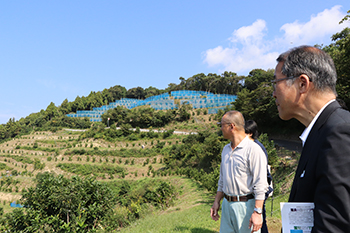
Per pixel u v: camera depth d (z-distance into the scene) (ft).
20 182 157.79
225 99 256.11
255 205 8.32
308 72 3.89
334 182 2.97
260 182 8.38
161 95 330.75
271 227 17.92
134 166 152.97
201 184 76.33
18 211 33.40
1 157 211.61
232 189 9.07
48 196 35.76
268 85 106.83
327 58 3.99
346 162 3.00
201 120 212.84
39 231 31.30
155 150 165.37
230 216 9.12
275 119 104.12
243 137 9.52
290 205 3.75
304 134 4.23
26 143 234.79
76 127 277.03
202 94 299.79
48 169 167.53
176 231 22.75
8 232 32.60
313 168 3.54
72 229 32.63
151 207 53.67
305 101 4.04
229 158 9.38
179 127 203.92
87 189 37.55
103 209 36.88
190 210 38.96
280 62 4.44
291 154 61.46
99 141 197.16
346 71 52.39
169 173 119.85
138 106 324.19
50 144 218.18
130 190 104.73
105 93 394.52
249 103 111.45
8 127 291.79
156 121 221.05
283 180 39.14
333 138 3.22
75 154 180.96
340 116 3.45
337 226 2.85
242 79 270.46
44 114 335.88
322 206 3.10
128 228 33.73
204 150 93.25
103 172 150.10
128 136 195.52
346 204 2.84
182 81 358.64
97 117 328.90
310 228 3.59
